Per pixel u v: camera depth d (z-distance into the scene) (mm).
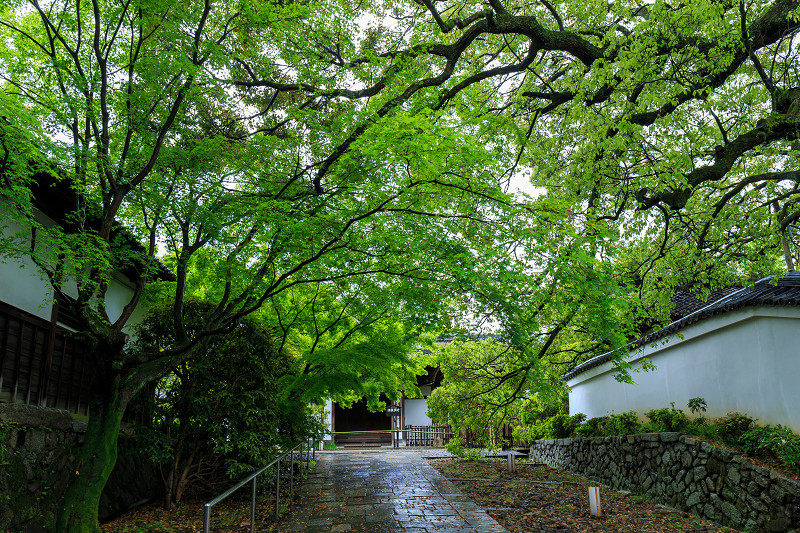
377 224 6969
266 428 9383
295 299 11258
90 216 6977
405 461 15797
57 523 5672
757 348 7895
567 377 15719
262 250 7832
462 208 6699
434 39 9047
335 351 10773
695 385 9539
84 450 6023
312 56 7621
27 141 4824
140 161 6973
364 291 8844
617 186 9156
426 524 7246
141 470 9297
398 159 5680
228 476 9594
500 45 11938
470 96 8461
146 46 6977
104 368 6258
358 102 8672
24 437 6207
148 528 7250
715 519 7430
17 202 5066
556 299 7902
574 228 6820
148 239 8438
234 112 8445
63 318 7961
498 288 7172
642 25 7812
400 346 11211
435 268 6547
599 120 8531
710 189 11070
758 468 6711
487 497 9547
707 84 8125
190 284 10867
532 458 16875
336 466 14477
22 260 6875
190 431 9008
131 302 6688
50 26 6148
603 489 10500
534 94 10086
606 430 11742
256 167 7465
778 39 8859
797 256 14633
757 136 8930
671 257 10422
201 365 8664
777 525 6301
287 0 7559
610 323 7117
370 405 14070
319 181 7324
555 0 10773
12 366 6594
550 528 7078
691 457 8156
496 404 13969
